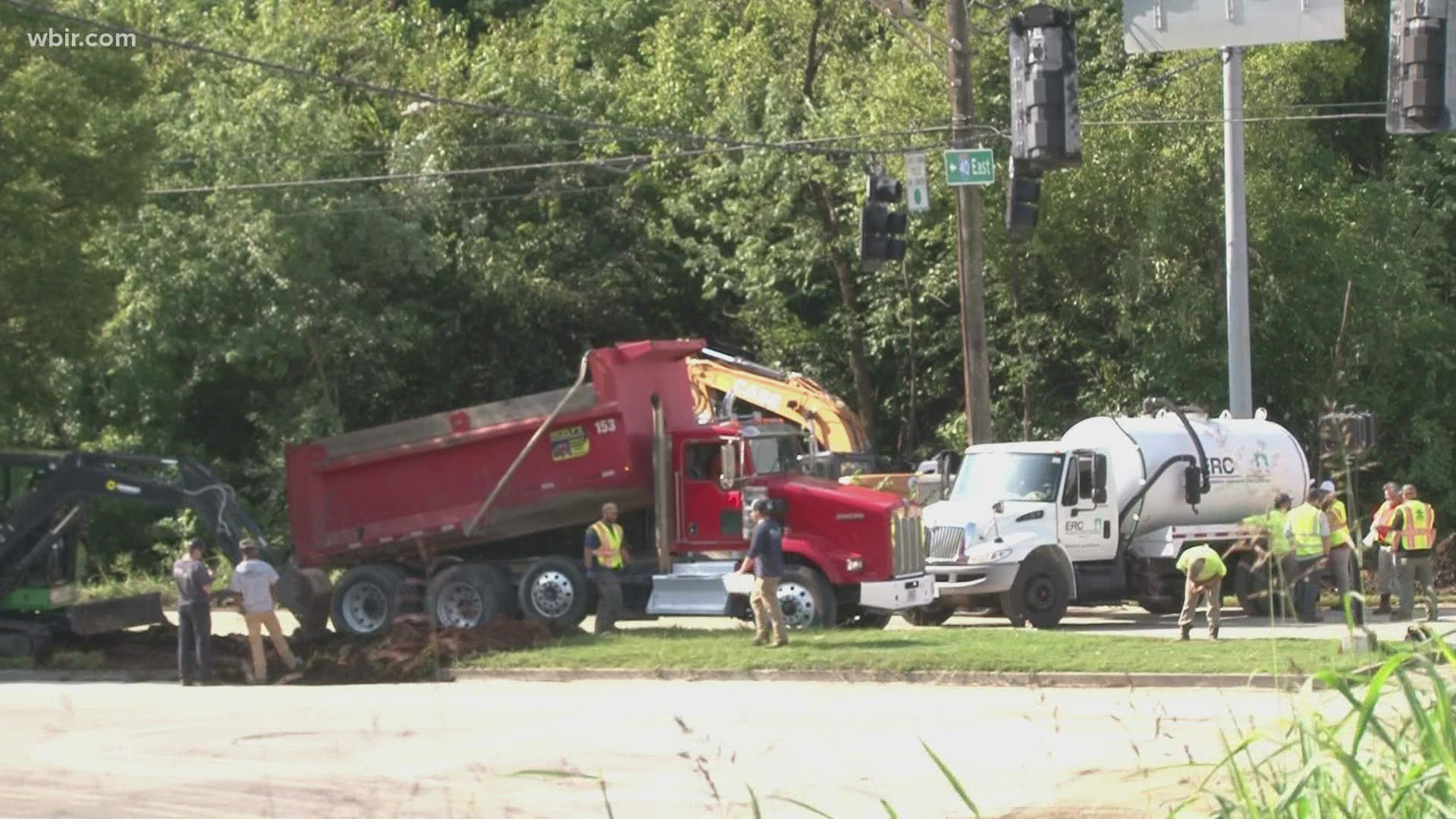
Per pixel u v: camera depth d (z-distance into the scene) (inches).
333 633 3737.7
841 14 5797.2
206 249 5516.7
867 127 5511.8
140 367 5575.8
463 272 6254.9
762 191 6028.5
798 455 3769.7
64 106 3801.7
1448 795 939.3
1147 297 5689.0
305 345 5787.4
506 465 3678.6
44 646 3587.6
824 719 2487.7
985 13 5615.2
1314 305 5664.4
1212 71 5438.0
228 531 3580.2
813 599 3526.1
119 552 5762.8
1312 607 3646.7
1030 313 6038.4
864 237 3634.4
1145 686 2800.2
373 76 6427.2
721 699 2753.4
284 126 5541.3
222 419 6067.9
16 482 3688.5
